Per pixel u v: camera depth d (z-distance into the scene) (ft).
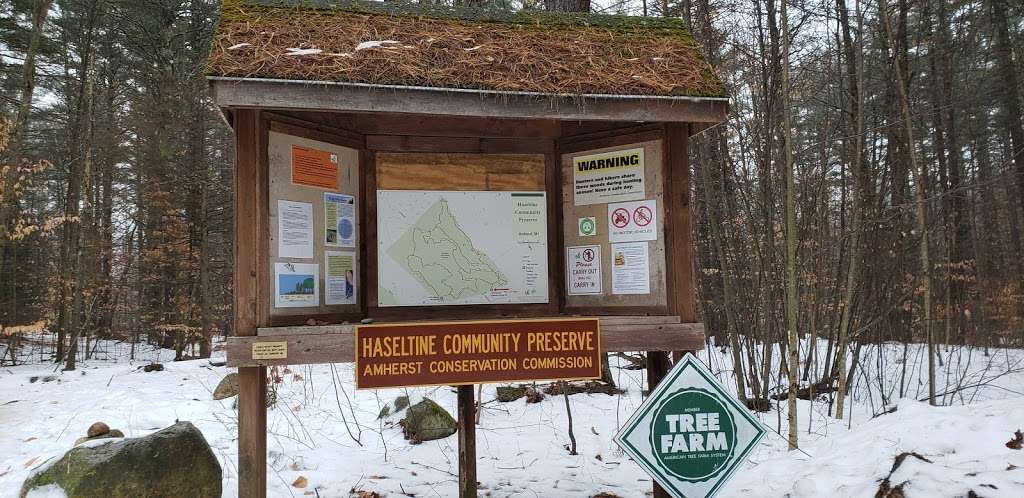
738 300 30.45
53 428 25.57
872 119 34.81
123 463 14.08
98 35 57.00
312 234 13.58
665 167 14.21
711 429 11.94
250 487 12.28
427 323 12.91
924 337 38.24
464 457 14.85
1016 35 47.42
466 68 12.76
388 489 17.20
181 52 57.06
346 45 12.78
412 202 15.10
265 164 12.75
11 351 56.39
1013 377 33.71
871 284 29.37
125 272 62.85
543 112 12.73
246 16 13.11
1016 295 49.32
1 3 52.60
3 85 56.13
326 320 13.71
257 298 12.50
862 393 30.45
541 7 32.40
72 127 55.16
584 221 15.25
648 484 17.65
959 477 12.15
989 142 57.72
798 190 30.53
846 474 14.76
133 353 58.95
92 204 58.29
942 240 39.45
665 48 14.35
